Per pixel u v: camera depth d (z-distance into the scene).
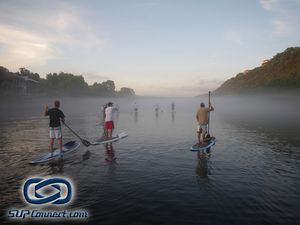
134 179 8.53
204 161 10.84
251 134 18.73
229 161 10.84
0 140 16.41
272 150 13.04
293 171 9.40
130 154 12.16
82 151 12.84
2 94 75.81
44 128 23.06
